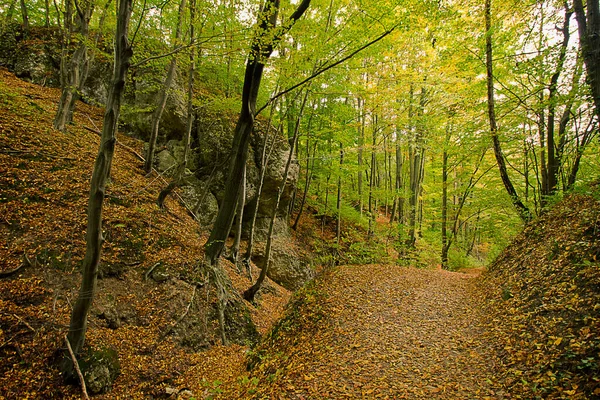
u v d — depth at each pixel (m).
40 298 6.11
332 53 8.88
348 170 17.05
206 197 13.73
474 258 26.06
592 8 6.71
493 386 4.16
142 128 14.76
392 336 6.34
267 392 4.85
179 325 7.65
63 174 9.09
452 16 6.94
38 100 12.59
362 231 19.66
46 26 16.33
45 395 4.96
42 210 7.67
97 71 15.72
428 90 15.13
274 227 16.00
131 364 6.20
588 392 3.30
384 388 4.50
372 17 6.90
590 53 6.72
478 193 16.06
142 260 8.38
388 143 16.94
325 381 4.83
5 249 6.46
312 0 9.38
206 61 13.94
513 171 15.75
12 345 5.21
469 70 11.26
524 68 9.68
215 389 5.17
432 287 9.98
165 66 13.09
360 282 10.06
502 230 16.27
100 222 5.02
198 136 14.53
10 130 9.35
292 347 6.80
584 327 4.21
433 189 22.44
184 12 9.09
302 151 20.23
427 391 4.32
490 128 11.45
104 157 4.86
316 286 9.59
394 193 17.69
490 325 6.16
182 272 8.84
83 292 5.17
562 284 5.56
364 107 13.56
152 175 12.57
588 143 9.64
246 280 12.22
